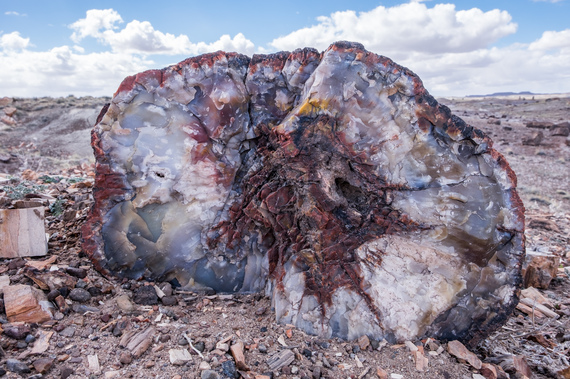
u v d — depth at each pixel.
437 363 0.83
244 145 1.02
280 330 0.90
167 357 0.76
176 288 1.06
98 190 0.97
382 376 0.77
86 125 7.98
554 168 6.53
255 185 1.01
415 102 0.87
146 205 1.00
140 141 0.97
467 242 0.90
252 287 1.09
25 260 1.02
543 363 0.93
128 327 0.84
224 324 0.90
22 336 0.75
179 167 0.99
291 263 0.98
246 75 0.98
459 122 0.86
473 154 0.88
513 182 0.87
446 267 0.91
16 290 0.84
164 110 0.97
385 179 0.92
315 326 0.91
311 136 0.91
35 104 9.47
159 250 1.03
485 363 0.86
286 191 0.98
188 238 1.04
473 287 0.91
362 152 0.91
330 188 0.93
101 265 1.00
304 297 0.94
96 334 0.81
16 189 1.78
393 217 0.93
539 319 1.19
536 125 11.13
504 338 1.05
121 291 0.97
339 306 0.92
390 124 0.89
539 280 1.46
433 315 0.91
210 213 1.03
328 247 0.94
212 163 1.00
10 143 6.57
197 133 0.98
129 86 0.94
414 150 0.90
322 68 0.88
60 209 1.49
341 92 0.89
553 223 2.53
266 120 0.99
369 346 0.87
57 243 1.16
